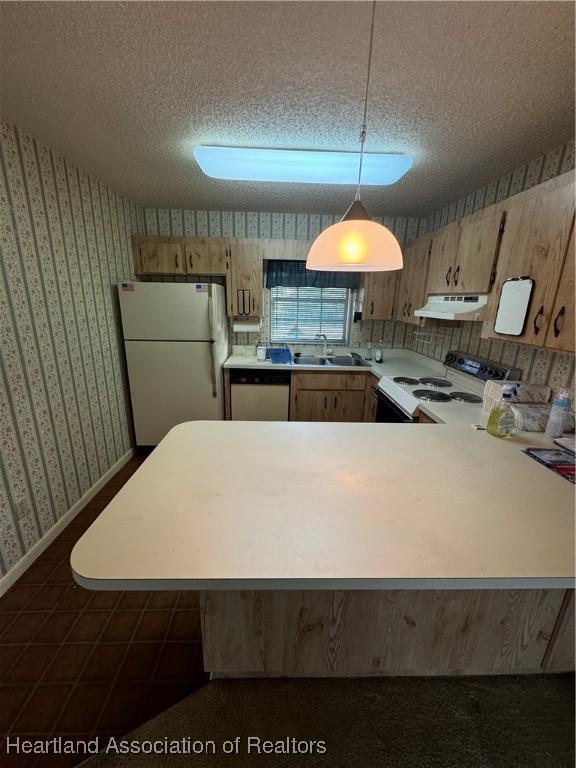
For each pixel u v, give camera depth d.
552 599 1.22
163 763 1.09
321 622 1.21
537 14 1.01
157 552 0.79
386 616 1.21
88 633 1.51
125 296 2.80
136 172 2.32
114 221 2.76
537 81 1.31
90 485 2.46
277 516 0.93
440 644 1.26
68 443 2.20
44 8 1.02
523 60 1.20
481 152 1.91
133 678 1.33
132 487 1.06
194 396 3.07
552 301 1.40
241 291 3.30
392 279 3.35
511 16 1.02
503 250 1.73
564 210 1.34
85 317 2.38
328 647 1.25
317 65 1.26
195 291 2.85
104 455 2.66
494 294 1.80
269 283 3.54
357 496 1.04
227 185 2.54
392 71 1.28
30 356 1.84
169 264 3.19
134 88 1.41
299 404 3.39
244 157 2.01
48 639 1.48
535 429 1.61
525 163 2.04
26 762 1.09
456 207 2.81
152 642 1.47
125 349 2.93
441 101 1.46
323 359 3.57
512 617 1.23
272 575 0.74
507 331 1.68
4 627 1.53
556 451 1.38
